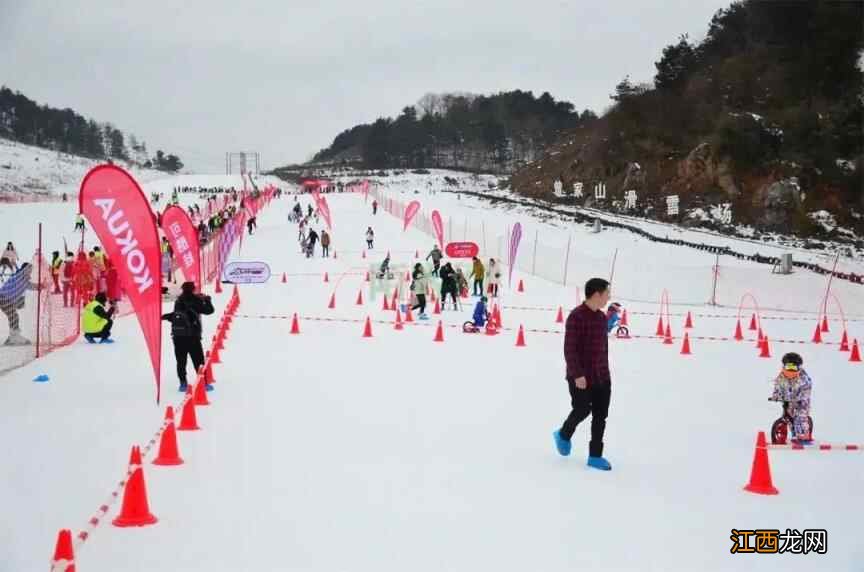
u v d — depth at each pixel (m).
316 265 45.16
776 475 9.83
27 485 8.95
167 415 9.89
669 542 7.55
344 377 15.96
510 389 15.06
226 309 25.81
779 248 53.78
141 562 6.85
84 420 12.08
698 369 18.08
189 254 25.02
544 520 8.05
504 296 34.84
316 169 185.38
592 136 91.00
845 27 72.12
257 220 72.38
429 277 30.42
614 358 19.56
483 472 9.66
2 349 18.89
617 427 12.22
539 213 70.12
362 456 10.26
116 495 8.27
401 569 6.82
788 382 11.22
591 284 9.84
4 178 133.12
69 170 155.75
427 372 16.75
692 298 35.44
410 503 8.48
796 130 66.38
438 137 192.00
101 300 20.22
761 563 7.12
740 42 85.50
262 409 12.91
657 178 72.56
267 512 8.14
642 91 85.88
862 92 68.62
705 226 62.38
